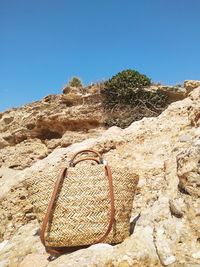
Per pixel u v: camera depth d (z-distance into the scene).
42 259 1.07
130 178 1.04
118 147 1.68
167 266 0.83
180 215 0.97
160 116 1.84
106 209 0.96
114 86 5.97
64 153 1.73
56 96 6.93
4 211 1.56
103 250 0.88
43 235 0.93
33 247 1.21
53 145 6.33
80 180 0.96
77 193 0.95
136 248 0.88
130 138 1.72
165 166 1.42
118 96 5.98
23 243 1.28
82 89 6.51
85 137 5.95
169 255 0.86
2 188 1.70
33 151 6.74
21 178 1.64
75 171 0.97
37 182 0.99
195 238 0.88
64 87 6.69
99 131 5.90
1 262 1.17
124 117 5.89
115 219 0.96
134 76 6.06
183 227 0.93
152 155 1.58
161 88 5.93
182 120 1.71
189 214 0.95
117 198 0.98
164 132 1.70
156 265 0.85
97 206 0.95
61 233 0.93
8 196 1.58
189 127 1.61
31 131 6.96
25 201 1.54
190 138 1.48
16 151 6.90
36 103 7.41
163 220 1.02
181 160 1.05
